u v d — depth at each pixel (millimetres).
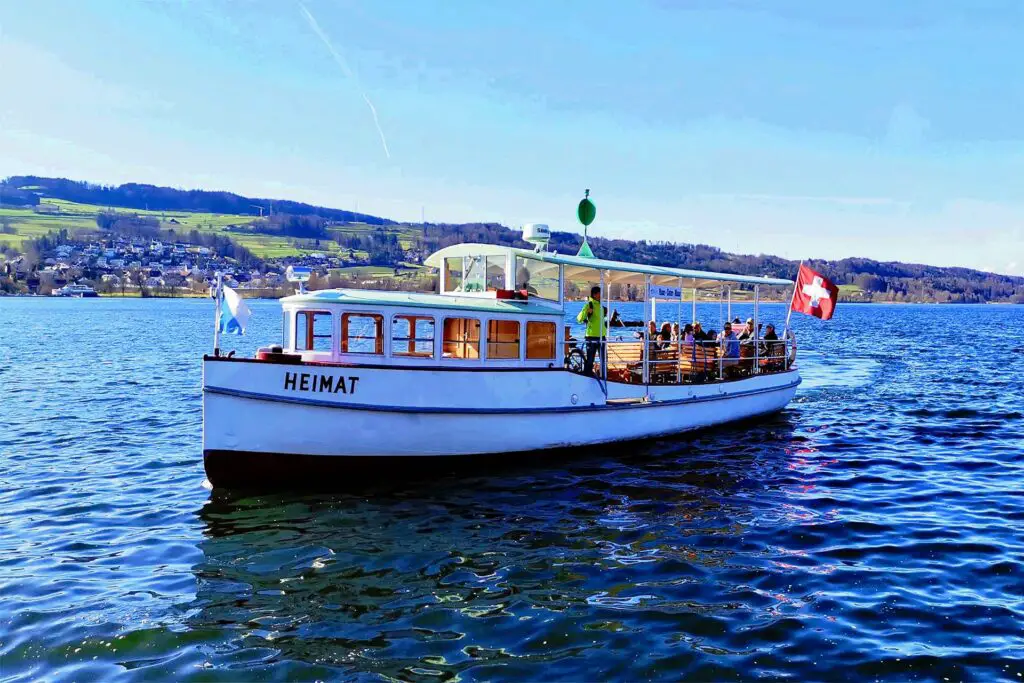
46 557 12586
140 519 14469
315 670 8969
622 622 10188
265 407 15086
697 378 22641
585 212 21594
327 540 13227
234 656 9297
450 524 14086
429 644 9586
